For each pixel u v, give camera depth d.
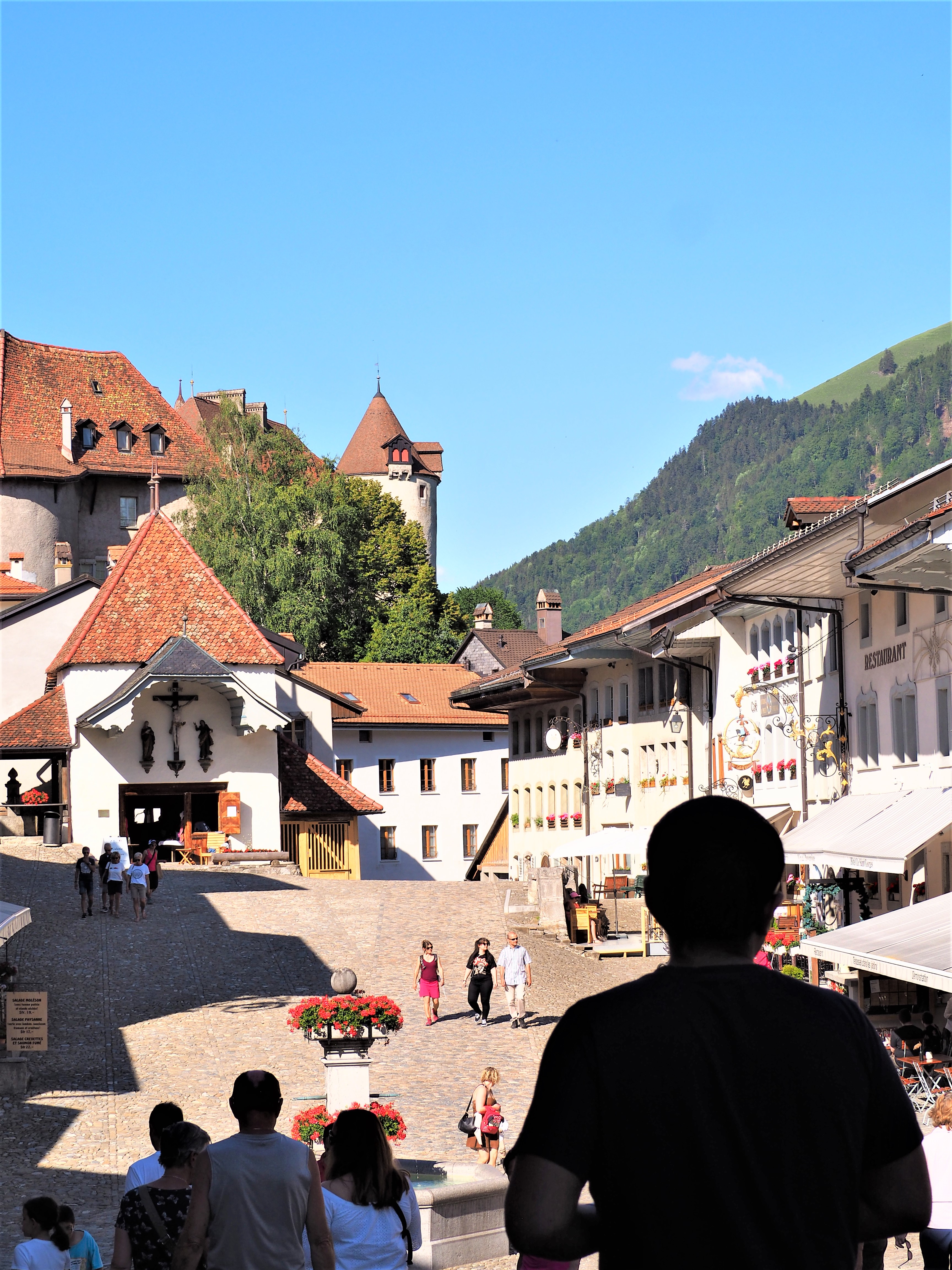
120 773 57.31
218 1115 24.58
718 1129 3.13
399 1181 8.30
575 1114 3.16
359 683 88.44
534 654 84.94
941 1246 9.70
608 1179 3.16
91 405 108.12
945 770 30.80
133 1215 8.02
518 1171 3.19
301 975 35.88
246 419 99.31
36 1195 19.92
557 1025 3.32
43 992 26.95
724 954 3.35
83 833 56.88
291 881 50.53
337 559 97.75
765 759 41.34
